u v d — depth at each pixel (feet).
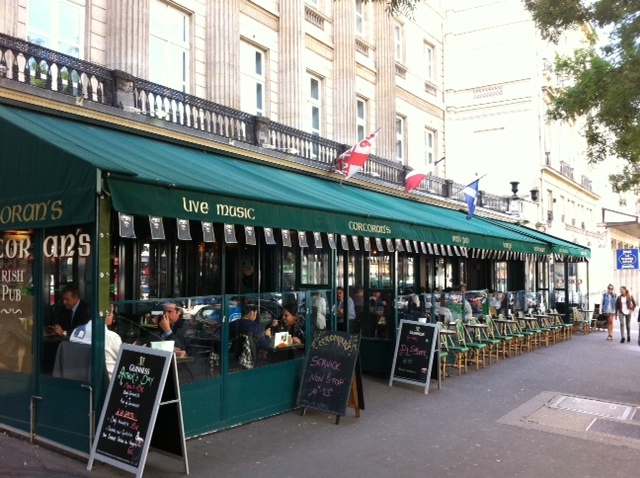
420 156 71.20
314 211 25.03
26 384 20.38
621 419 26.05
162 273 32.63
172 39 37.40
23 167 19.21
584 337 61.31
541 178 88.38
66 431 19.01
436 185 64.75
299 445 21.27
